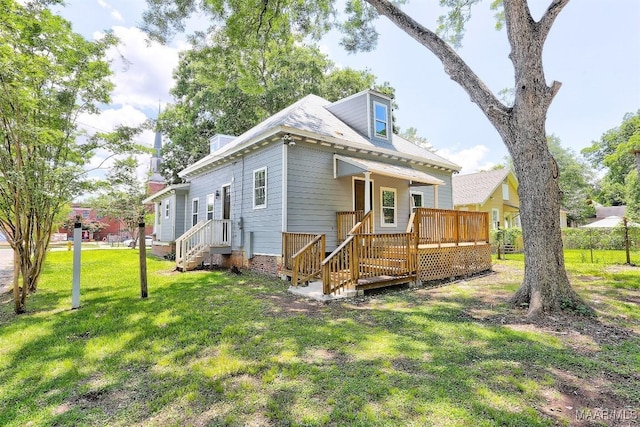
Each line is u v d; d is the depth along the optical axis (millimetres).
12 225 5445
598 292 6250
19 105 5445
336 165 9695
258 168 9797
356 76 21922
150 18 7898
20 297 5531
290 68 19734
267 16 8477
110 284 7812
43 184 5809
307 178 9086
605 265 10734
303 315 4934
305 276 7328
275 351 3496
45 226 6984
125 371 3113
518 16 5273
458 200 20297
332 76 21922
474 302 5676
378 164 9688
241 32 8516
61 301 6078
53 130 5574
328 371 2988
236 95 19234
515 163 5410
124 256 15633
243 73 9688
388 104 11938
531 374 2877
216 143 15508
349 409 2369
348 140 9688
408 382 2746
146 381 2906
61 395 2684
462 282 7918
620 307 5082
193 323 4543
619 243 16406
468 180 22531
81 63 6238
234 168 11211
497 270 10125
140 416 2365
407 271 7352
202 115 22359
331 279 6375
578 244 17969
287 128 8438
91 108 6723
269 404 2461
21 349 3686
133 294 6586
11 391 2766
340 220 9594
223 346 3680
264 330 4219
